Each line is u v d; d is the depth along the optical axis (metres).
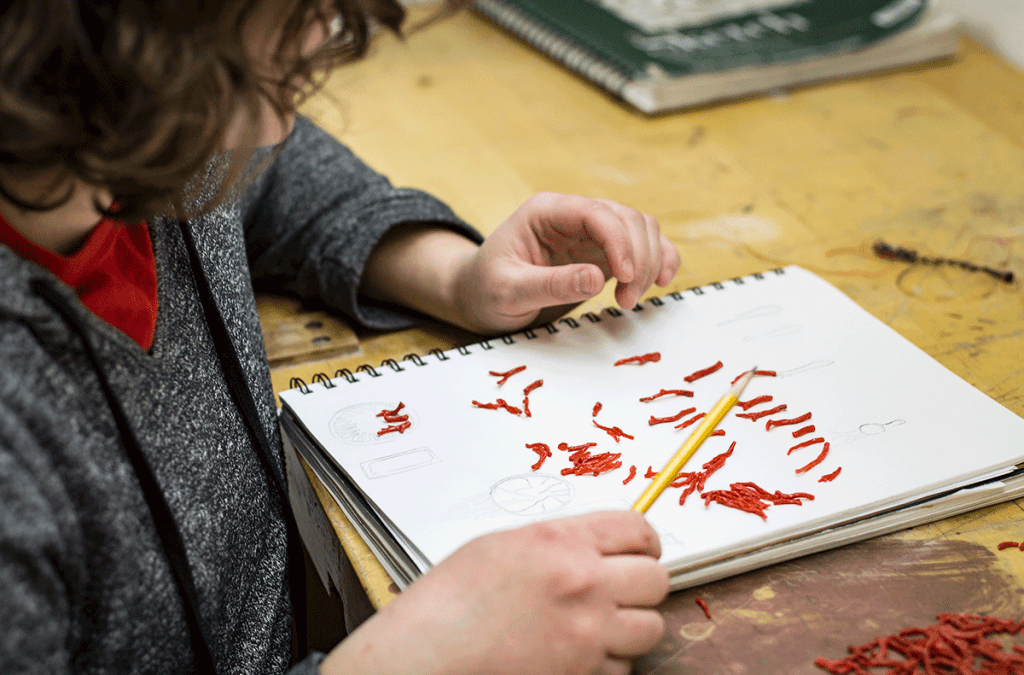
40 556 0.35
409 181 0.90
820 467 0.50
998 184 0.88
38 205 0.36
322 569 0.59
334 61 0.43
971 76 1.08
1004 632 0.43
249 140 0.40
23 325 0.37
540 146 0.97
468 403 0.56
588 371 0.59
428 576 0.42
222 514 0.50
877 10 1.16
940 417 0.54
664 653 0.43
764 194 0.87
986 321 0.68
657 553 0.44
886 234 0.80
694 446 0.51
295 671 0.42
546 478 0.50
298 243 0.74
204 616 0.47
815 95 1.06
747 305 0.66
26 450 0.35
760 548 0.46
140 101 0.33
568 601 0.39
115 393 0.42
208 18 0.33
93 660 0.42
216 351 0.53
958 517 0.50
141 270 0.47
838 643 0.43
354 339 0.70
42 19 0.31
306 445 0.55
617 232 0.62
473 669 0.39
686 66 1.04
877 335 0.62
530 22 1.19
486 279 0.64
